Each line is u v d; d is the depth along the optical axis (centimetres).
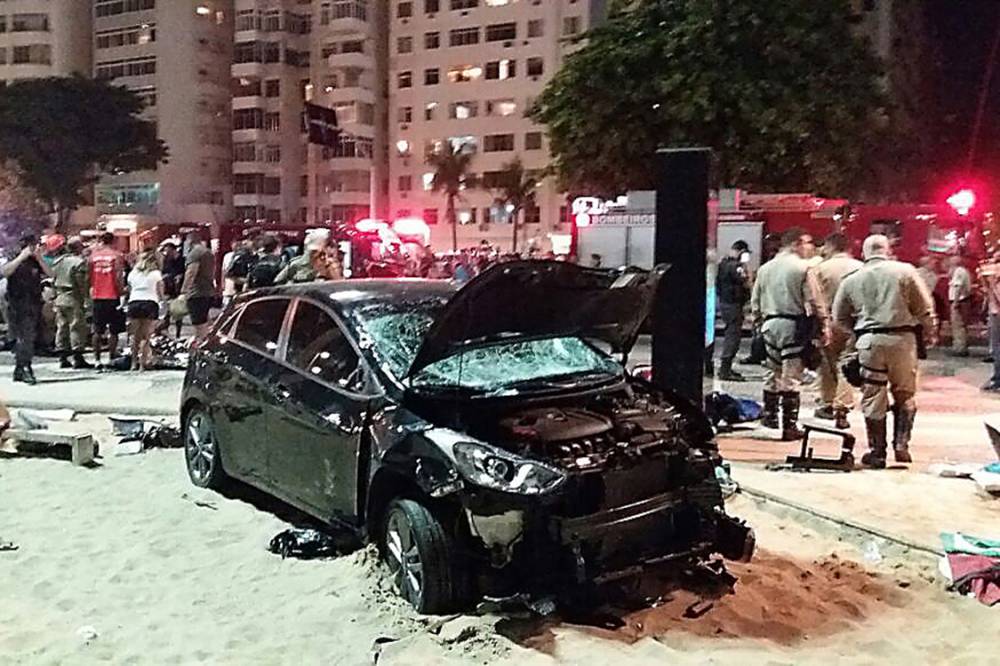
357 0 7506
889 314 841
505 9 7050
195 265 1538
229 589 564
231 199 7950
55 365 1546
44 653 481
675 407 614
